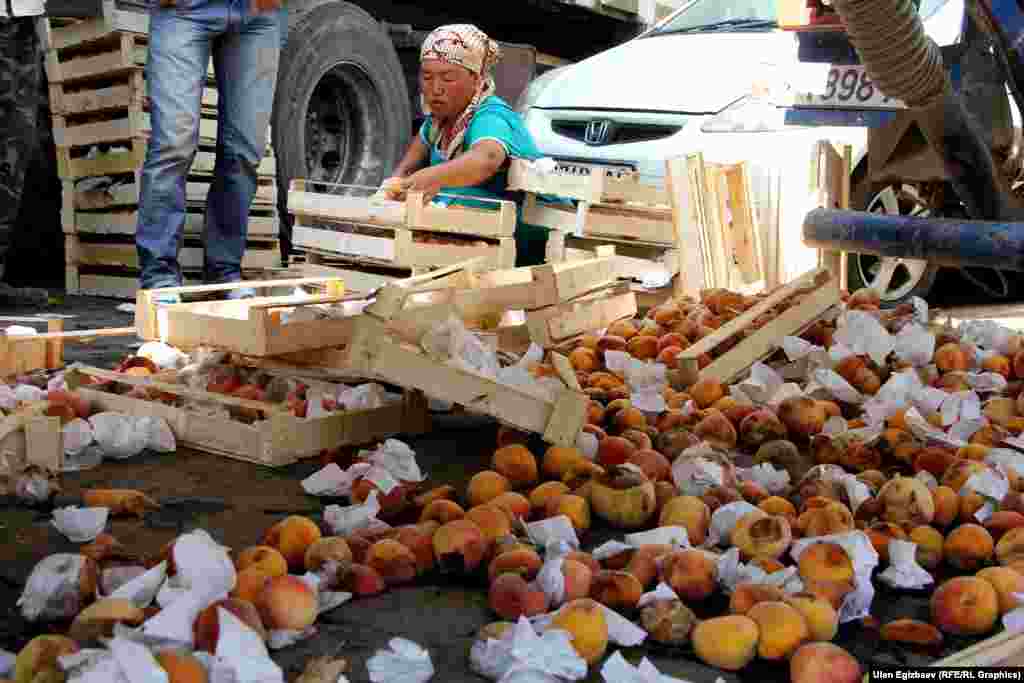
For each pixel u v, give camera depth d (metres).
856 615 1.99
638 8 9.93
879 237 4.47
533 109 7.34
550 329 3.88
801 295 3.79
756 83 6.38
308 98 7.43
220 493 2.63
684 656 1.84
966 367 3.66
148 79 5.62
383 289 2.62
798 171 6.18
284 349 3.22
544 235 5.96
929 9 6.32
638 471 2.46
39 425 2.72
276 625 1.79
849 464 2.81
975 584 1.94
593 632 1.76
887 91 3.83
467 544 2.07
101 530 2.28
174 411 3.06
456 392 2.68
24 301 6.27
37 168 7.38
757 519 2.15
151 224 5.75
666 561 2.03
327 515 2.29
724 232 5.68
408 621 1.93
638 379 3.61
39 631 1.82
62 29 6.78
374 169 7.97
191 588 1.73
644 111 6.79
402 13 8.95
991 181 4.30
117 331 4.02
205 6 5.51
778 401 3.23
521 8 9.27
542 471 2.73
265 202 7.24
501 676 1.70
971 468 2.52
